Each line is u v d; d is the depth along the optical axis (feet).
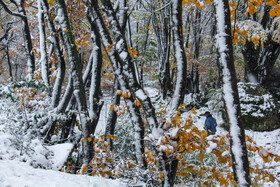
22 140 12.10
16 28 41.98
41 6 19.16
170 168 9.92
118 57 10.61
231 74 7.61
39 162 11.09
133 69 10.45
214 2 8.08
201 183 10.94
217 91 38.83
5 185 6.67
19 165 8.81
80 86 12.98
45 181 7.46
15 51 50.67
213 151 9.67
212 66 46.52
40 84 14.78
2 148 10.74
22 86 14.06
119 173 10.51
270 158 8.64
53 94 16.26
